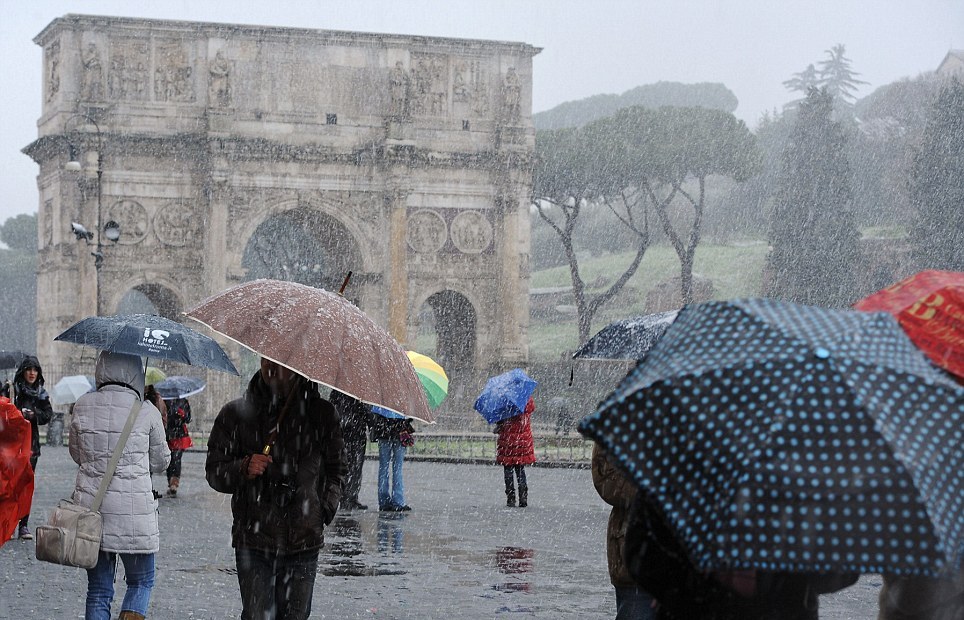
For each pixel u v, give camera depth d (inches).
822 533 215.8
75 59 3095.5
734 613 254.7
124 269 3102.9
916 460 216.8
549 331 5241.1
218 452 427.5
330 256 3390.7
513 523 1093.8
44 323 3257.9
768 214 5920.3
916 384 224.8
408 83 3250.5
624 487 413.7
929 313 277.9
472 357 3331.7
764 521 218.4
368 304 3245.6
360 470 1192.8
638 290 5433.1
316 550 425.7
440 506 1263.5
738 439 224.1
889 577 283.0
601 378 3912.4
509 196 3297.2
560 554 880.9
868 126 6131.9
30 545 909.2
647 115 4279.0
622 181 4276.6
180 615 631.8
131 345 501.7
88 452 482.9
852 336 234.2
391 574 778.8
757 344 235.8
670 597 260.2
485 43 3299.7
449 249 3292.3
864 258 4330.7
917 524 213.3
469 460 2089.1
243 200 3152.1
